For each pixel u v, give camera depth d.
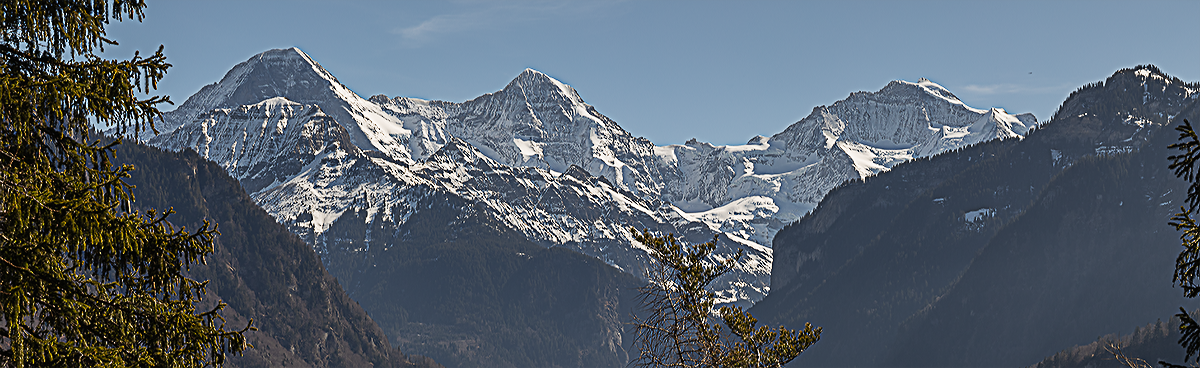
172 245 14.59
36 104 13.39
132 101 14.48
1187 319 16.98
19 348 12.98
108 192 14.16
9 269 13.28
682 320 24.44
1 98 12.88
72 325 13.99
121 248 14.15
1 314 13.28
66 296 13.85
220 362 14.83
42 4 14.27
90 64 14.12
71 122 14.03
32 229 13.51
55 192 13.82
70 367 13.45
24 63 14.33
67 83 13.54
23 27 14.23
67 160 14.07
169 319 14.50
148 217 14.62
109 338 14.16
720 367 24.53
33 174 13.71
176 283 14.78
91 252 14.23
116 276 14.52
